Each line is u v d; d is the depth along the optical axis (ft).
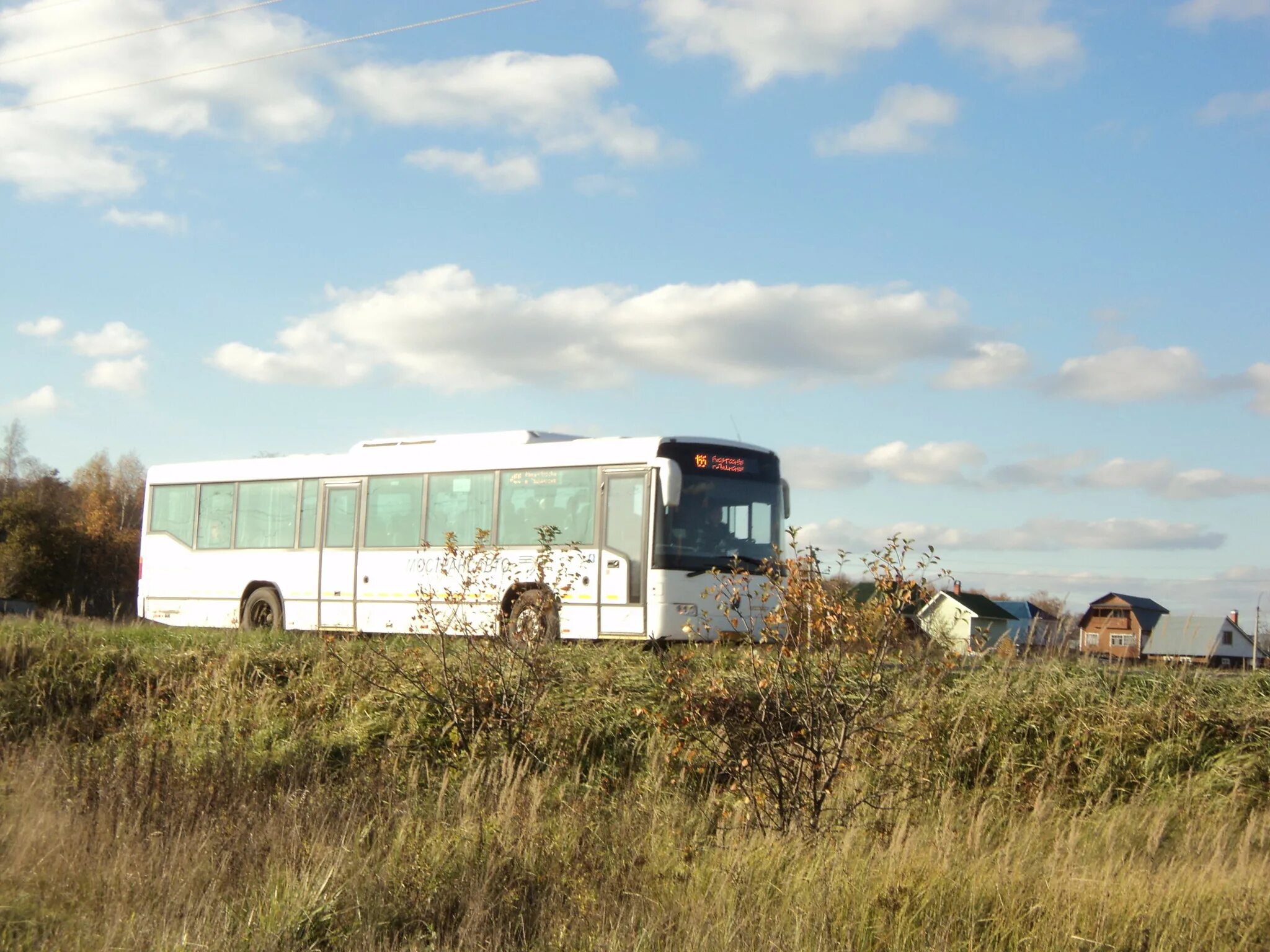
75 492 291.38
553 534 44.42
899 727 35.45
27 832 29.19
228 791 33.88
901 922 24.82
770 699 32.55
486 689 41.63
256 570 73.97
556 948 23.93
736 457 60.64
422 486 67.46
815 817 31.24
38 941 22.99
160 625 71.82
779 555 33.32
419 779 38.83
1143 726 40.09
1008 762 38.06
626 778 39.04
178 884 25.85
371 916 24.63
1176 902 25.86
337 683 48.98
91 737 46.78
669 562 57.36
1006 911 25.41
